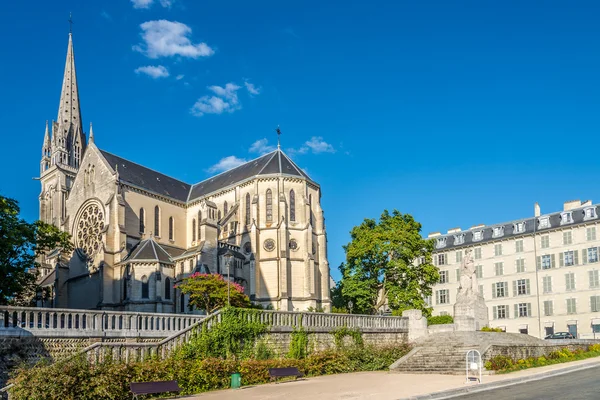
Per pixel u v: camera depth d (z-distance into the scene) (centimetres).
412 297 6431
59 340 2873
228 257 5522
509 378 3100
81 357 2584
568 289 8056
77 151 10538
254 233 7819
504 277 8725
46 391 2336
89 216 7894
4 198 4634
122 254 7238
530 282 8444
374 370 3997
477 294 5391
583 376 3175
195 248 7469
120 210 7469
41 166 10450
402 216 6819
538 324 8250
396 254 6644
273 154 8644
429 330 4925
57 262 7588
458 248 9294
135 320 3212
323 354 3816
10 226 4547
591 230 7962
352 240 6856
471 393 2672
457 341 4269
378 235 6531
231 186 8388
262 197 8094
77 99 10875
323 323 4144
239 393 2786
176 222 8575
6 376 2647
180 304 6962
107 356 2689
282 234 7812
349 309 6525
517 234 8662
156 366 2778
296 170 8475
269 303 7669
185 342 3225
